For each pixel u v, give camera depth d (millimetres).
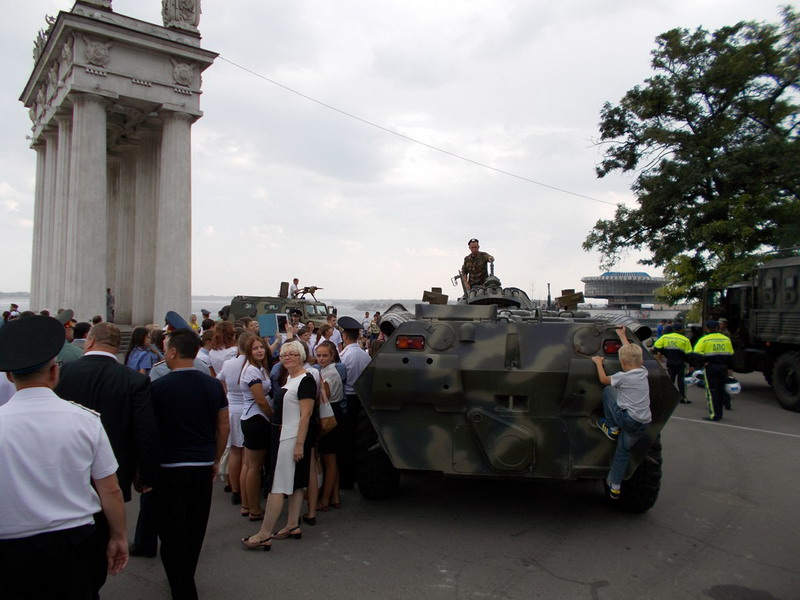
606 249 25250
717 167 21859
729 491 6992
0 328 2799
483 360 5539
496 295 8625
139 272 27828
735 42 22984
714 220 22203
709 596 4293
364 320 27875
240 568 4680
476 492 6820
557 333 5633
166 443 4086
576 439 5477
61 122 25578
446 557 4926
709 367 11844
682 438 10125
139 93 23766
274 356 8375
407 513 6062
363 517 5930
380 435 5637
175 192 24594
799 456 8797
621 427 5195
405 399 5543
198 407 4195
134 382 3785
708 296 17344
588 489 6980
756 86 23266
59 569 2648
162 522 4051
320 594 4234
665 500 6605
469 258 10062
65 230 25078
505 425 5445
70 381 3662
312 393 5230
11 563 2574
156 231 27938
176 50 24203
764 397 15297
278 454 5137
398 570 4656
